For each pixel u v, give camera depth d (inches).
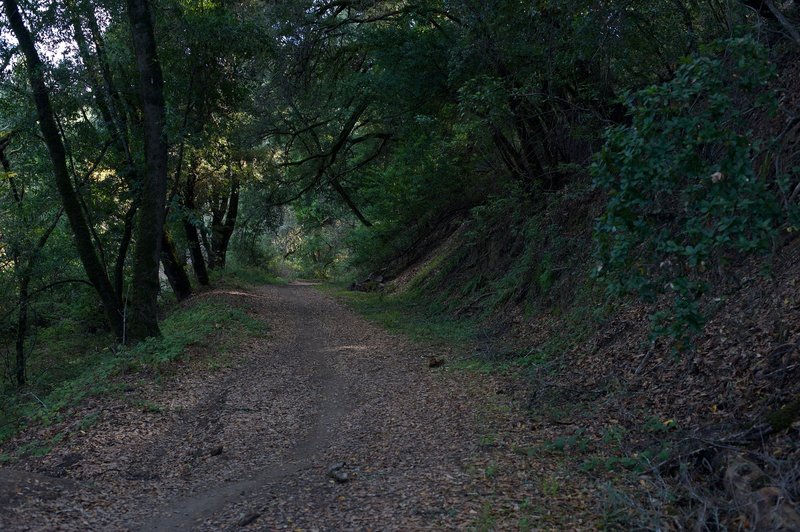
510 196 765.9
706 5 462.6
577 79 572.4
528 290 639.8
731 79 199.9
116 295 686.5
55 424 409.4
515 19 577.9
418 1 707.4
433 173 975.6
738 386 278.1
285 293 1339.8
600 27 466.3
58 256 693.9
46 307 811.4
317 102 922.7
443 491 256.1
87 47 621.9
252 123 927.0
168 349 577.3
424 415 394.3
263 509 263.6
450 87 711.7
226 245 1392.7
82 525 255.9
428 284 979.9
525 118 665.6
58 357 800.9
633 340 398.6
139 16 588.4
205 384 510.3
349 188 1275.8
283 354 648.4
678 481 231.1
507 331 610.2
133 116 706.8
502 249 789.2
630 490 231.6
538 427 332.2
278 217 1291.8
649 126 184.5
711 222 225.0
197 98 730.8
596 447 287.3
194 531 248.4
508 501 235.6
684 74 186.2
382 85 732.7
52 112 591.2
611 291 209.6
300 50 792.3
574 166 619.5
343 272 2000.5
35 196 704.4
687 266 204.8
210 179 1021.8
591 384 386.0
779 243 328.8
